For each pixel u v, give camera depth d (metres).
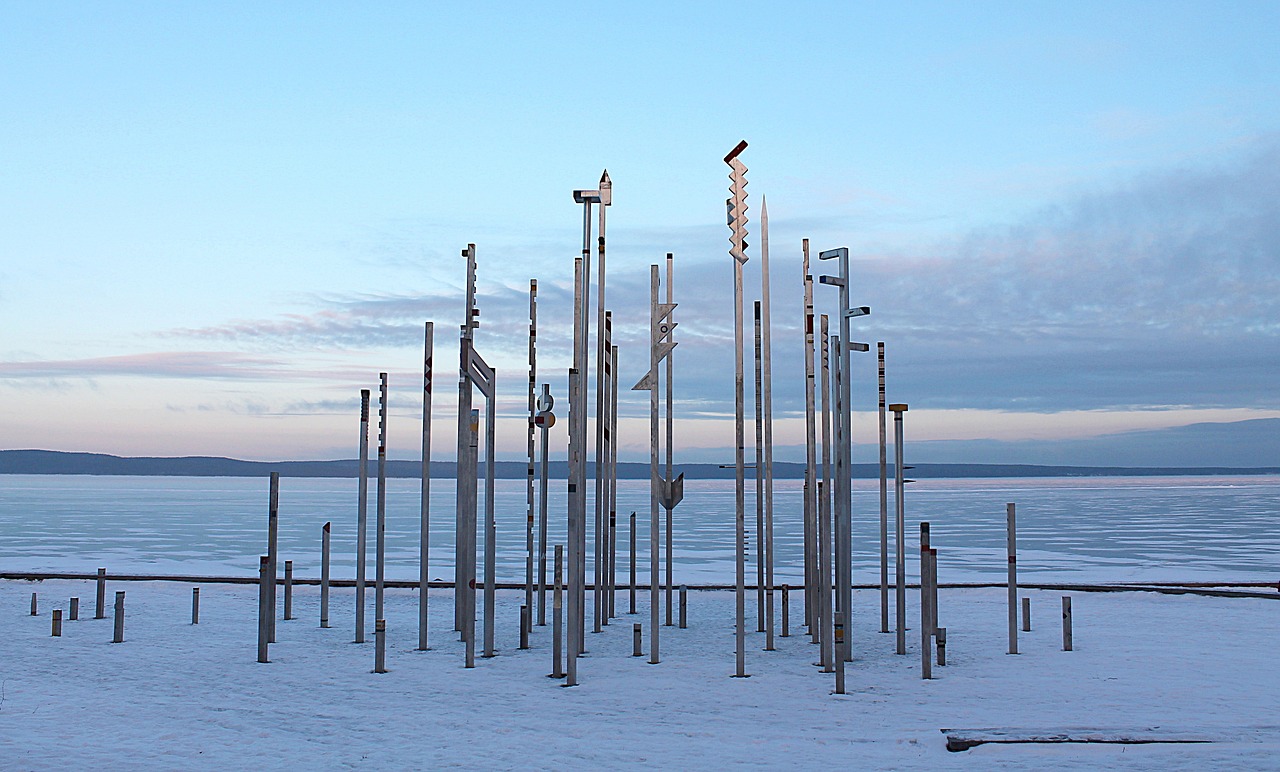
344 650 16.67
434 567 34.16
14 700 12.88
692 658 15.89
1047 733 10.58
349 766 9.85
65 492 135.12
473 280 16.61
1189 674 14.42
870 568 34.19
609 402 19.92
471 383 18.59
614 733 11.16
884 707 12.43
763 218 16.34
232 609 21.84
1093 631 18.66
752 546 45.69
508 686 13.79
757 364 18.09
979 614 21.27
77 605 20.55
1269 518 70.12
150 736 11.03
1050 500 109.81
